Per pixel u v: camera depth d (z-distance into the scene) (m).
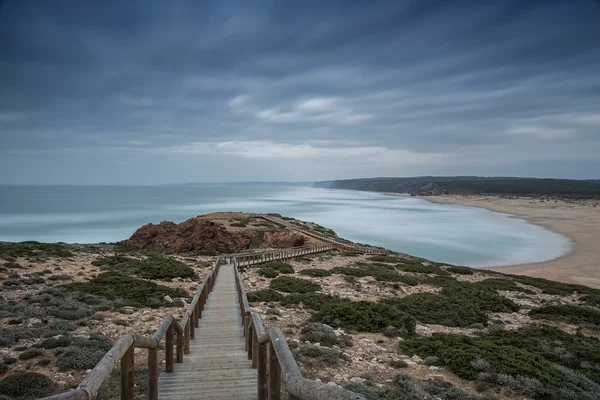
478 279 33.03
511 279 33.69
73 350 9.66
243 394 6.29
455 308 20.16
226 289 20.05
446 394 8.88
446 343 12.74
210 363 8.14
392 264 37.94
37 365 9.11
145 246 43.59
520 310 22.25
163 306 16.62
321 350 11.23
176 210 117.12
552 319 20.16
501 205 161.62
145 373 8.88
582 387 10.15
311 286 23.81
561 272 43.91
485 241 67.56
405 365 10.80
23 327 11.58
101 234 65.25
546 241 67.44
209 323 12.28
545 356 13.24
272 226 59.47
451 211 132.50
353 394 2.34
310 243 50.06
